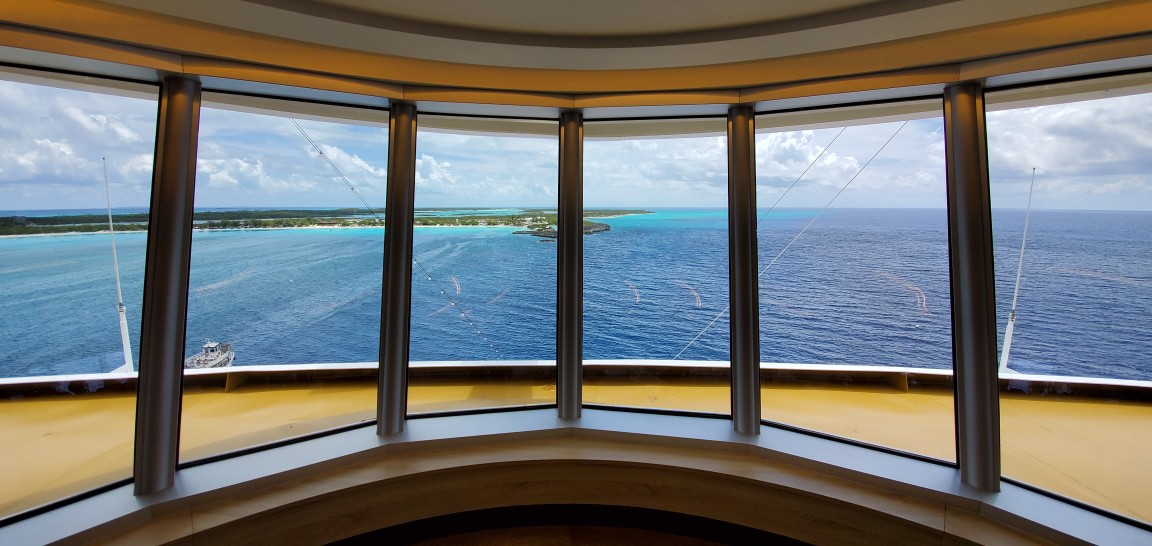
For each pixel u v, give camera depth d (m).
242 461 2.33
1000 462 2.07
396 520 2.36
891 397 2.97
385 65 2.43
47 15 1.76
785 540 2.29
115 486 2.08
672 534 2.50
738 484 2.37
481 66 2.58
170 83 2.10
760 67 2.46
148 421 2.03
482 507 2.49
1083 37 1.80
